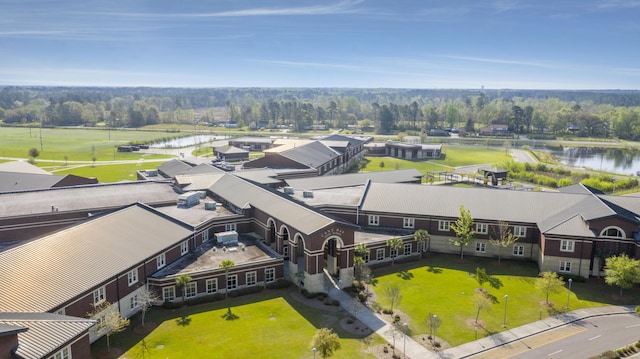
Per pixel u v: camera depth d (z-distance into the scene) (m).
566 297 66.06
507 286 70.00
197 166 124.94
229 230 83.50
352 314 61.28
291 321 59.19
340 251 69.56
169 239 68.88
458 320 59.50
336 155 163.88
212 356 50.88
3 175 103.44
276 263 71.00
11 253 52.78
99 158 194.88
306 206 79.81
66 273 53.03
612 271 65.56
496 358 50.94
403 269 76.88
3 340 36.59
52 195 89.44
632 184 142.75
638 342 52.62
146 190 97.06
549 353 51.78
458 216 82.56
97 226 65.44
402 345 53.56
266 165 144.62
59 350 40.38
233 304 63.94
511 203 84.44
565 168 172.62
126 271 58.28
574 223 74.25
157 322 58.22
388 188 92.88
